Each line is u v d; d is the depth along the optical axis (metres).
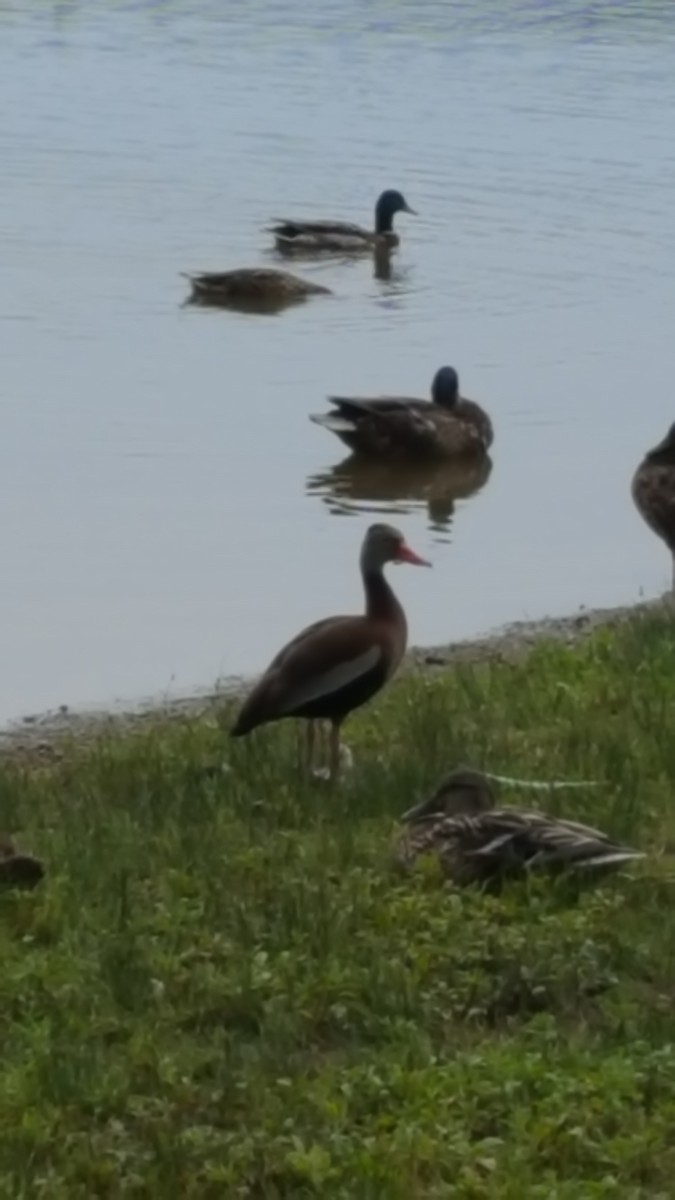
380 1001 9.60
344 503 22.55
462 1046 9.34
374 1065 9.05
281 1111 8.69
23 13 53.53
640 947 10.17
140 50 49.06
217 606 19.08
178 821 12.04
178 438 24.28
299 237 32.97
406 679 15.98
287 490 22.77
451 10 53.81
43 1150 8.47
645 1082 8.86
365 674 12.90
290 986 9.72
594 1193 8.08
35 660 17.59
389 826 11.95
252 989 9.70
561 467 23.92
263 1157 8.31
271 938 10.25
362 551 13.30
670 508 18.16
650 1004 9.71
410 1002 9.59
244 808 12.26
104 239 33.28
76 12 53.78
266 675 13.06
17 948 10.25
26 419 24.83
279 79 45.75
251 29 51.44
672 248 32.72
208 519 21.67
